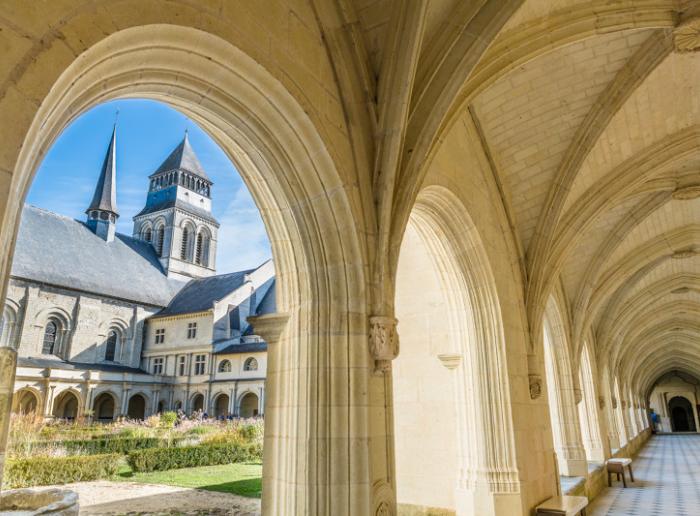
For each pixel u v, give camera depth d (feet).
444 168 22.26
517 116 26.02
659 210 40.70
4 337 127.54
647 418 132.77
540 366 30.19
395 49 16.16
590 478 38.60
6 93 6.95
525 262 30.89
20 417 72.08
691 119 30.40
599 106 26.22
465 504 23.81
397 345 15.61
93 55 8.65
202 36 10.95
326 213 14.96
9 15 7.17
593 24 20.89
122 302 159.33
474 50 17.06
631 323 67.05
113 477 49.80
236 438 74.23
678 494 38.27
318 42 15.16
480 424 24.38
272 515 14.11
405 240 28.89
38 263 139.23
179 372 155.43
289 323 15.23
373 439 14.65
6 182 6.76
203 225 213.05
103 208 174.29
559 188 29.30
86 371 134.41
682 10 21.45
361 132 16.25
